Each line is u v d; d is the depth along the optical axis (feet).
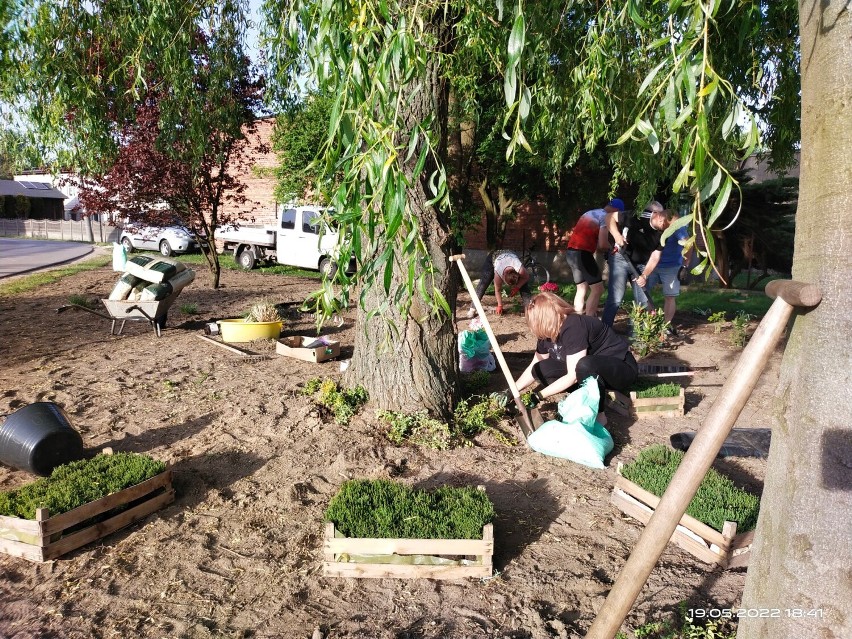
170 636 9.02
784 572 5.92
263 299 38.01
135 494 12.00
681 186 6.16
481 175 51.83
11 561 10.78
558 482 13.91
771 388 21.03
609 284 26.27
